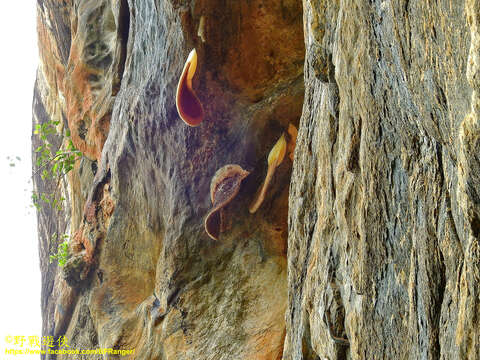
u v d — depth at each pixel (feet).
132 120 29.86
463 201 6.77
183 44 25.93
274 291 24.90
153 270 30.55
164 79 27.35
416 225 8.83
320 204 15.07
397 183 9.57
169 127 27.61
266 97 26.53
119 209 32.37
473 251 6.80
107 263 33.12
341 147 12.55
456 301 7.43
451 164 7.68
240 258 26.21
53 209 50.34
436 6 6.84
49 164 49.11
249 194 26.48
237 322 24.72
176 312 26.37
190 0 25.08
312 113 16.48
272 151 26.21
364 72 10.17
